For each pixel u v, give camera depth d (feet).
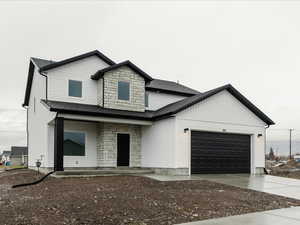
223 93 55.62
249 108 58.70
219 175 51.42
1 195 30.40
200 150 52.16
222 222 20.54
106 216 20.93
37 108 58.75
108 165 53.67
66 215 20.85
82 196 26.94
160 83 71.87
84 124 54.39
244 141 58.08
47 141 50.83
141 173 51.60
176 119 49.60
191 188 34.76
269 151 285.02
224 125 55.01
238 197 30.35
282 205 27.81
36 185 36.81
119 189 31.58
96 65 57.82
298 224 20.26
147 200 26.22
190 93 69.31
